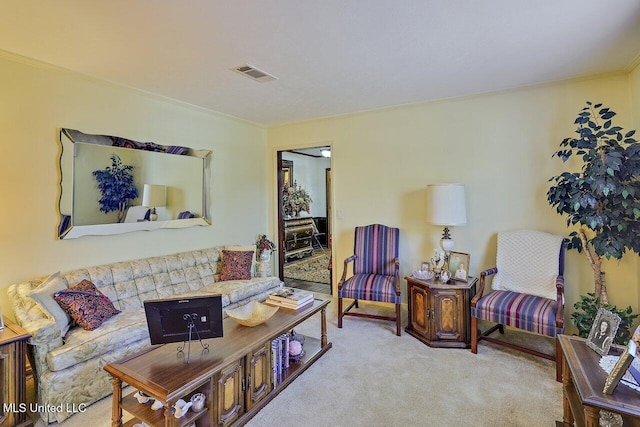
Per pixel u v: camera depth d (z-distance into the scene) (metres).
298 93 3.31
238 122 4.43
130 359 1.79
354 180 4.19
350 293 3.29
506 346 2.67
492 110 3.30
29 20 1.90
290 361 2.53
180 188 3.65
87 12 1.82
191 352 1.87
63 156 2.66
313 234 7.75
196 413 1.66
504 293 2.84
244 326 2.26
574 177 2.45
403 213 3.85
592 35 2.14
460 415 1.96
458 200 3.17
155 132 3.40
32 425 1.90
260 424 1.91
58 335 2.03
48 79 2.59
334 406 2.06
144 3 1.74
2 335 1.87
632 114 2.68
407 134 3.80
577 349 1.71
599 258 2.56
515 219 3.21
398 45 2.28
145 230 3.29
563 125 2.98
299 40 2.19
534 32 2.11
